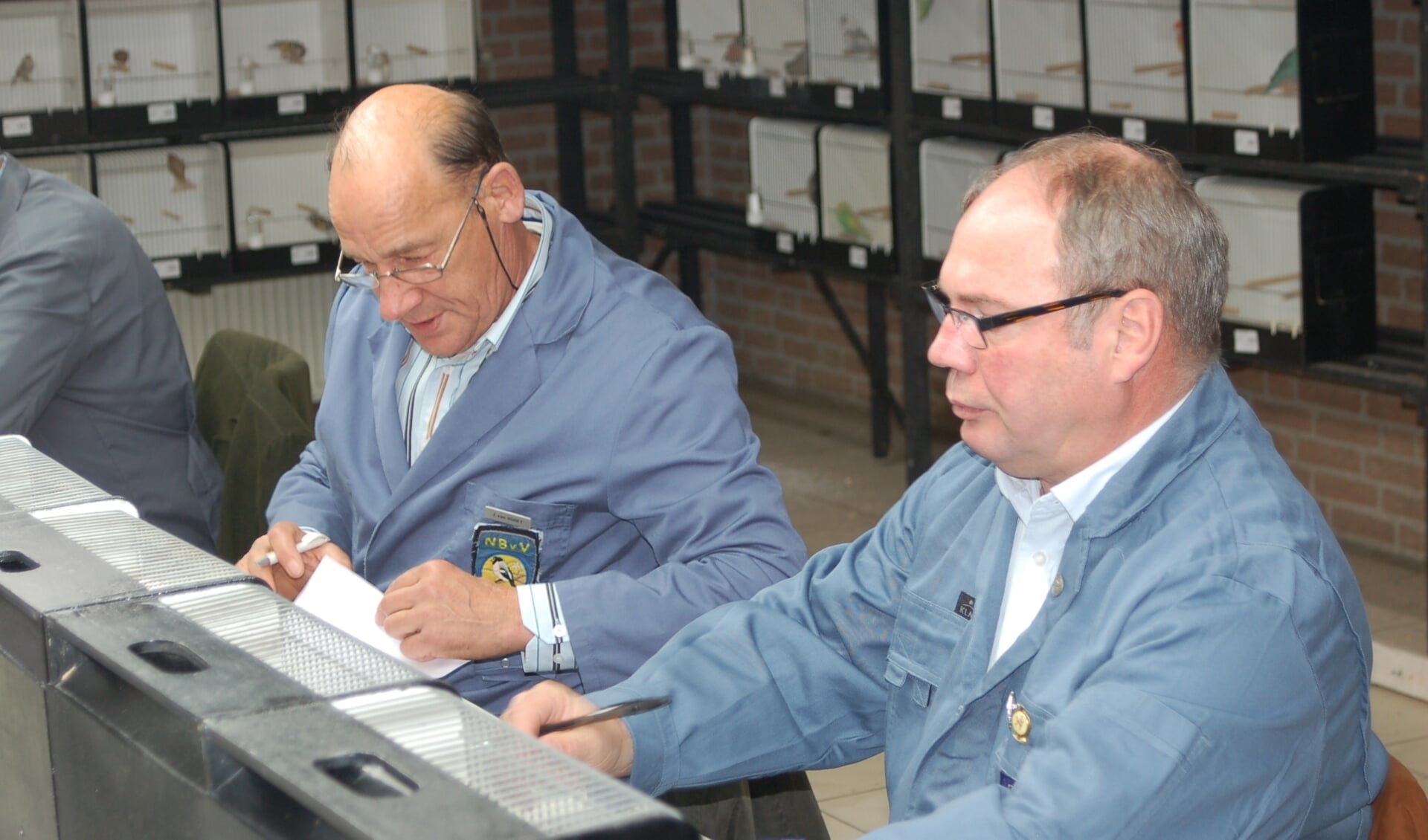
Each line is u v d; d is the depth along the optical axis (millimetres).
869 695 1453
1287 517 1141
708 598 1726
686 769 1373
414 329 1790
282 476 2270
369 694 837
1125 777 1032
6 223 2461
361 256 1722
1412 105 3949
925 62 4281
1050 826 1026
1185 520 1156
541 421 1821
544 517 1826
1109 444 1193
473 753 762
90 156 4590
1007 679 1244
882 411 5254
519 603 1697
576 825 686
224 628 939
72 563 1070
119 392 2562
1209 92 3512
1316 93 3309
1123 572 1165
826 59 4535
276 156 4777
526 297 1833
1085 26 3750
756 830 1784
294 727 788
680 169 5762
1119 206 1136
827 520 4754
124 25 4559
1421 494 4074
